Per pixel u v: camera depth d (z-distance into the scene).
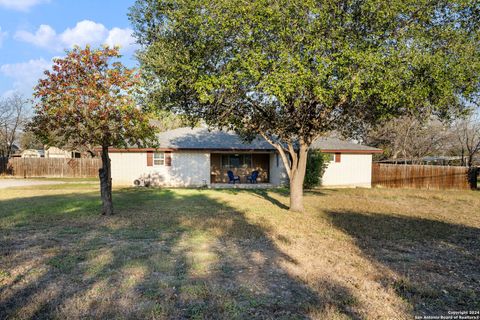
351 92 7.08
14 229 7.17
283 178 19.62
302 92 7.61
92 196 13.38
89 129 8.27
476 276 4.59
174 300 3.62
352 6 7.30
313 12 6.70
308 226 7.82
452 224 8.47
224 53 7.44
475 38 7.07
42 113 8.44
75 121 8.28
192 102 9.02
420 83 6.84
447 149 27.22
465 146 26.30
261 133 10.30
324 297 3.77
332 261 5.12
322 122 9.66
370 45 6.96
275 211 10.13
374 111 8.91
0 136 34.09
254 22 6.77
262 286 4.07
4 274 4.35
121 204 11.35
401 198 14.52
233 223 8.00
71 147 9.30
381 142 28.72
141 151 18.95
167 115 9.44
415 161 26.97
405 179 20.25
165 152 19.05
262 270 4.66
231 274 4.48
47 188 17.16
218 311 3.38
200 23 6.89
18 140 43.88
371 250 5.80
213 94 7.57
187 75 7.67
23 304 3.46
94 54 8.28
